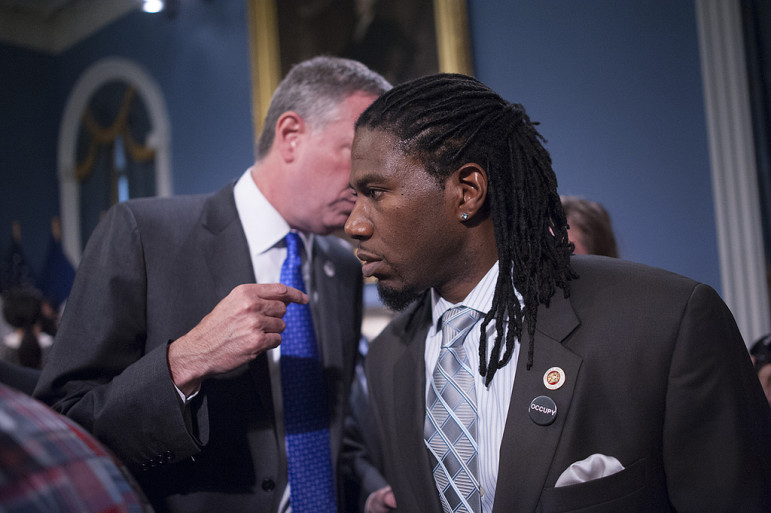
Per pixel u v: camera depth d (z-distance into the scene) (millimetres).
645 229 2910
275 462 1065
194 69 5113
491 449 820
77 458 401
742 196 2682
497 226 828
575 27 3129
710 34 2719
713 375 761
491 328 853
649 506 761
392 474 960
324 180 1152
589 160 3084
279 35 4398
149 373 911
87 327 1040
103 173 5938
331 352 1236
